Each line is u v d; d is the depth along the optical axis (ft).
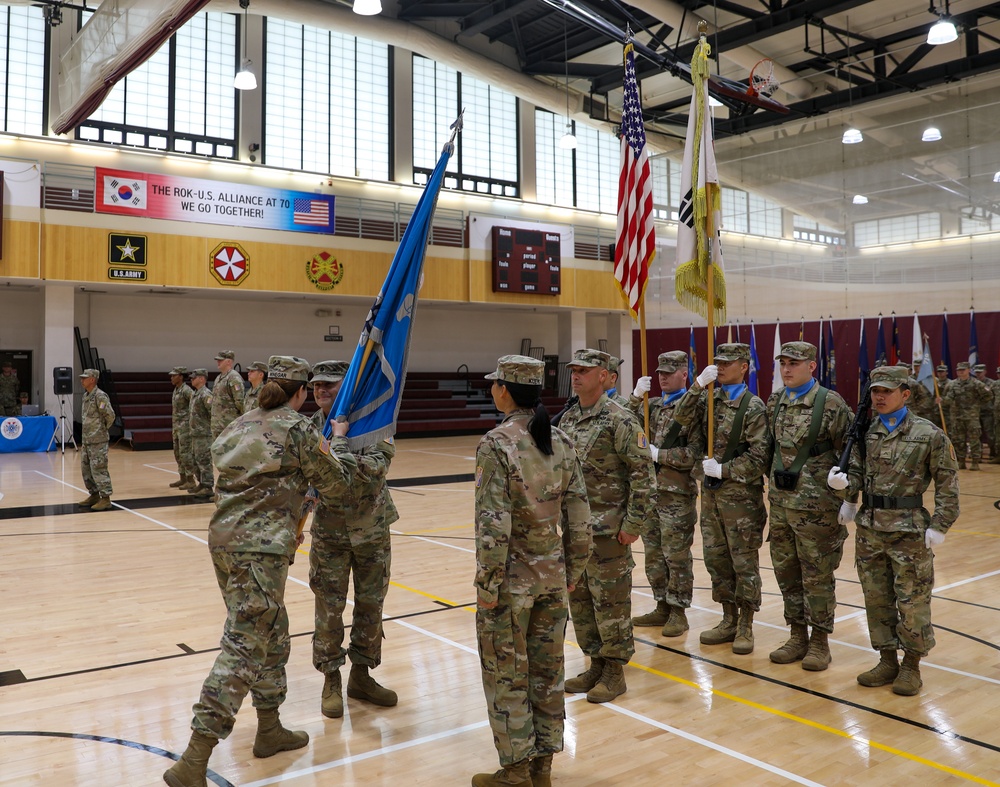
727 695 14.25
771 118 74.02
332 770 11.38
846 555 26.48
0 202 55.52
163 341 71.87
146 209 60.44
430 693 14.34
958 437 52.21
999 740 12.30
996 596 21.01
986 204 58.13
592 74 76.33
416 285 14.38
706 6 62.18
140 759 11.62
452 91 82.23
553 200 88.84
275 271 65.62
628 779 11.09
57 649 16.70
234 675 10.43
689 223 19.54
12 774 11.12
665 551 17.98
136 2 36.14
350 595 20.83
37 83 63.67
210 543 11.34
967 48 63.10
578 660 16.07
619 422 13.80
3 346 65.77
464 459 57.67
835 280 65.46
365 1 39.42
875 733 12.59
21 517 33.32
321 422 14.76
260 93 72.18
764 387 69.21
